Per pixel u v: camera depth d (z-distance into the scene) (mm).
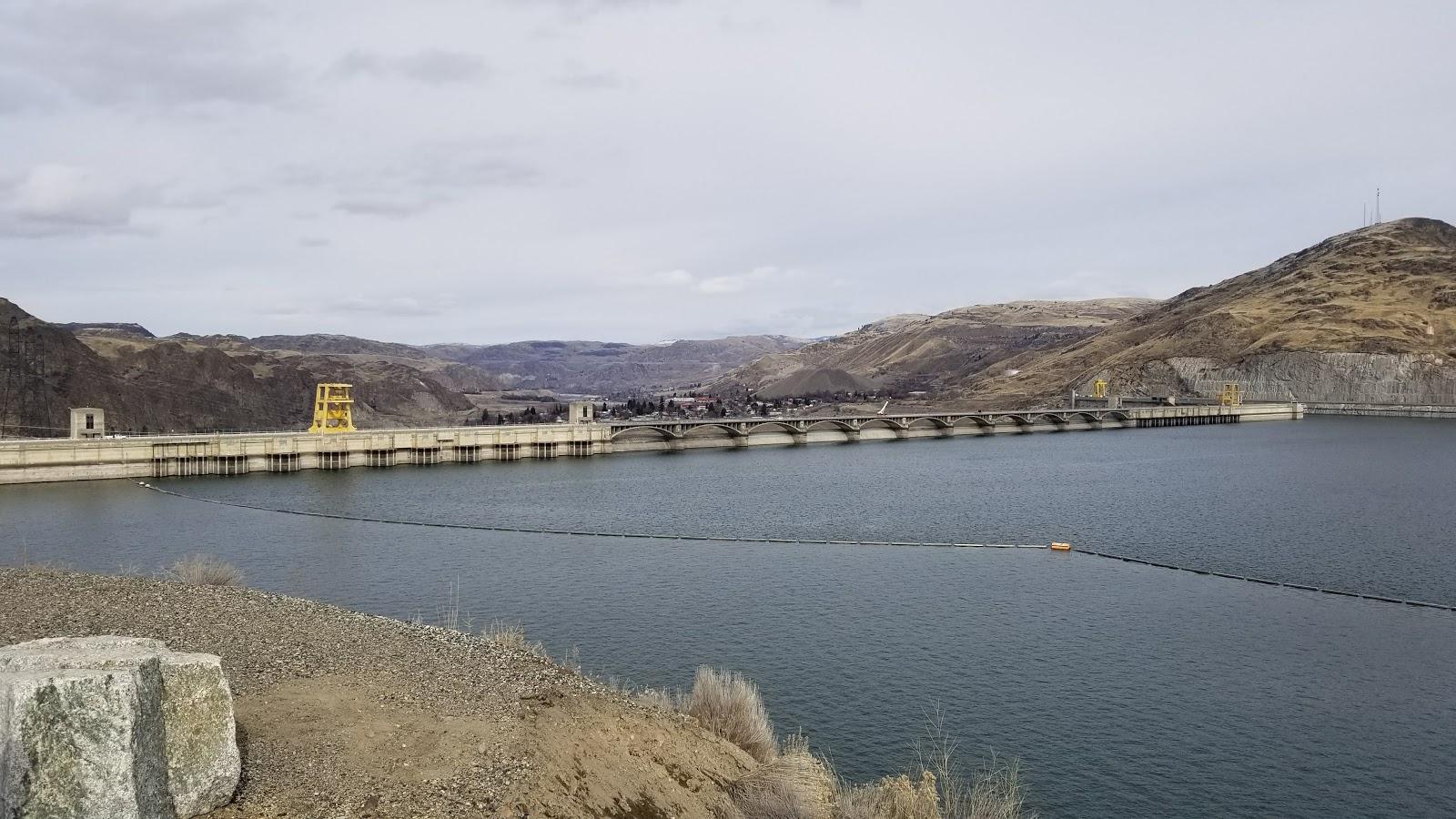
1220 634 48906
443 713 20594
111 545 76000
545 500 113062
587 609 53438
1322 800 30922
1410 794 31484
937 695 39406
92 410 136625
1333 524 87438
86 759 12500
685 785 20578
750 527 88812
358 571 64625
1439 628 50281
